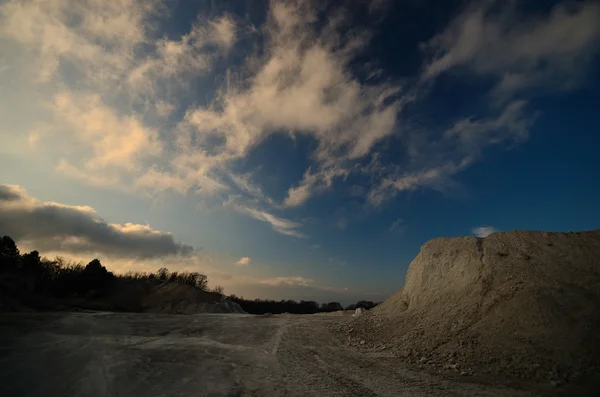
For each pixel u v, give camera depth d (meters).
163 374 10.75
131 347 15.29
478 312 14.67
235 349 16.36
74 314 31.59
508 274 15.62
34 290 48.00
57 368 10.50
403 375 11.54
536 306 12.47
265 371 12.16
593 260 14.33
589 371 9.31
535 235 17.62
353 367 12.85
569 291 12.64
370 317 24.39
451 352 12.92
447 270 20.17
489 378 10.30
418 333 16.38
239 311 62.09
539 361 10.38
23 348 13.45
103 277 60.91
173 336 20.02
